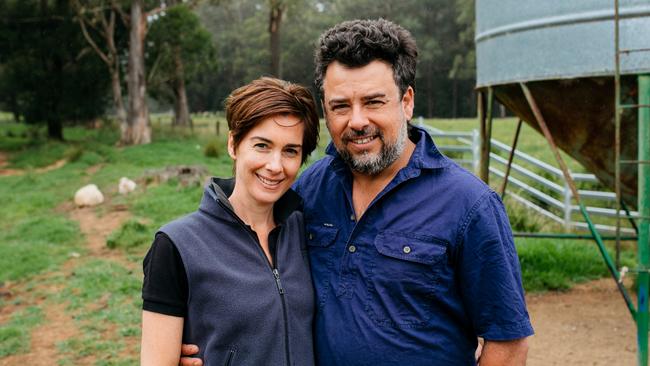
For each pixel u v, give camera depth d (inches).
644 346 167.5
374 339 79.1
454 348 80.5
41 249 357.4
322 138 783.7
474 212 78.2
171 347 75.7
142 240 368.5
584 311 242.5
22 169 877.8
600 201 401.1
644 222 167.8
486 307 78.2
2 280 306.3
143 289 76.9
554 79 185.3
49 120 1209.4
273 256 82.7
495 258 77.4
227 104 81.9
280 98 77.8
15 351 215.8
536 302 255.3
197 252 76.7
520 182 397.1
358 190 85.5
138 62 1115.9
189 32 1203.2
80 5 1103.6
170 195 514.9
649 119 167.5
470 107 2472.9
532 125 217.9
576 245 312.2
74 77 1189.1
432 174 81.9
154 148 986.7
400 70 79.9
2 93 1734.7
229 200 83.4
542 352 204.1
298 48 2272.4
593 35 175.6
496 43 204.4
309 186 92.0
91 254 352.8
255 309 76.9
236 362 76.2
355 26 79.4
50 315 251.9
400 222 80.7
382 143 80.4
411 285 78.7
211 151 888.9
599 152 194.5
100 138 1290.6
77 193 525.3
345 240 84.2
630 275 284.5
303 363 80.8
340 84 79.7
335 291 82.9
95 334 228.5
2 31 1116.5
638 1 167.5
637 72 168.9
